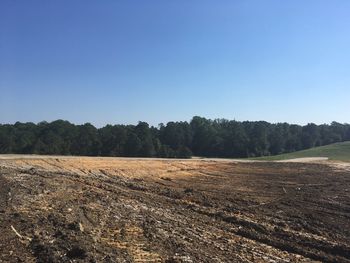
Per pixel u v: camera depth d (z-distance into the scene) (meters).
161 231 15.97
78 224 14.68
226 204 24.17
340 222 19.94
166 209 21.02
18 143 76.00
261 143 101.81
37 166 38.94
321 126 122.50
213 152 101.44
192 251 13.59
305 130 116.69
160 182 35.81
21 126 83.31
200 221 18.72
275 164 60.66
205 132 102.31
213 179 39.75
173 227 16.92
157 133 100.50
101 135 84.19
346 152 91.94
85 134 83.06
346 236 17.44
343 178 41.59
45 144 77.06
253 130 105.38
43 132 80.75
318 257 14.19
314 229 18.39
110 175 38.19
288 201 26.03
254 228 17.97
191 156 88.62
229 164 58.44
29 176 30.19
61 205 18.95
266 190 31.84
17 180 27.19
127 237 14.60
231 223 18.95
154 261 12.20
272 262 13.25
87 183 28.84
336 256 14.39
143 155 82.94
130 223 16.80
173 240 14.76
